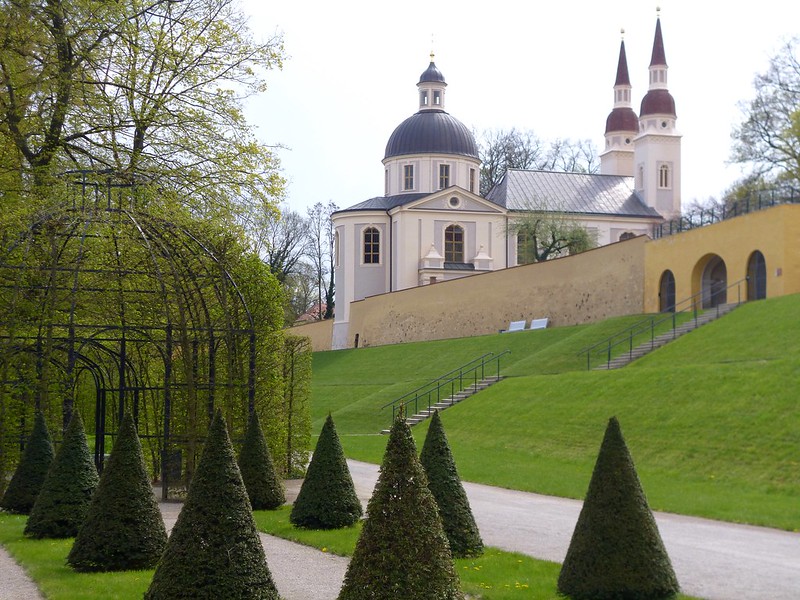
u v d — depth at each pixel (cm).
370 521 905
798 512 1820
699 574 1312
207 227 2277
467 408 3741
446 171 8769
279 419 2400
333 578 1291
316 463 1720
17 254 2142
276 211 3058
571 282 5556
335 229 8694
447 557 903
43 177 2623
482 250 8381
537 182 8962
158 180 2873
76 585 1238
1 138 2734
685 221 5047
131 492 1375
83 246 2084
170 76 3036
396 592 870
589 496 1130
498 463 2744
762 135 6425
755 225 4191
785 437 2277
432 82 9062
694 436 2495
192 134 3003
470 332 6381
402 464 920
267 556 1455
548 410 3244
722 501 1955
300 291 9588
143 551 1359
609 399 3073
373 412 4388
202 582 1029
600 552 1102
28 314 2184
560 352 4472
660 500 1992
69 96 2755
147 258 2145
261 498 1911
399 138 8844
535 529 1719
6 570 1370
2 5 2611
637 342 4153
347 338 8400
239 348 2261
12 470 2188
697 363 3434
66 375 2312
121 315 2192
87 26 2750
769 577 1291
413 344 6294
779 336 3344
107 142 2934
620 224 8669
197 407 2197
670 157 9144
